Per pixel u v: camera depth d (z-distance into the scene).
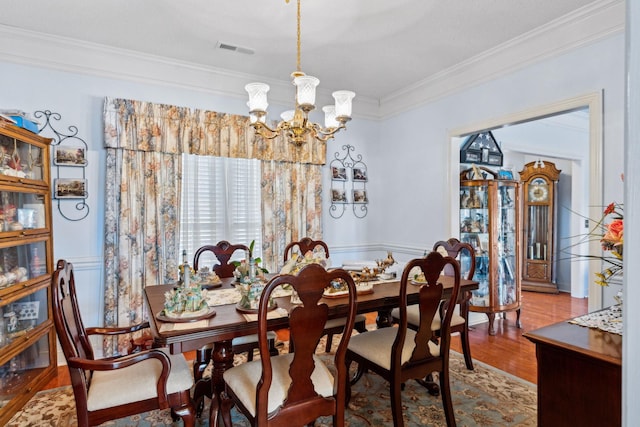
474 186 3.70
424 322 1.89
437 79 3.69
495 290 3.55
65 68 2.97
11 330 2.30
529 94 2.94
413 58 3.29
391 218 4.44
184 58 3.27
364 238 4.53
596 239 2.50
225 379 1.75
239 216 3.71
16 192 2.30
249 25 2.70
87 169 3.05
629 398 0.44
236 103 3.70
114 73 3.14
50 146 2.89
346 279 1.56
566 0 2.40
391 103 4.35
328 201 4.27
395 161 4.36
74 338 1.61
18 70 2.83
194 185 3.49
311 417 1.57
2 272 2.21
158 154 3.25
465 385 2.48
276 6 2.44
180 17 2.58
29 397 2.33
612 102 2.44
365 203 4.52
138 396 1.58
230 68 3.51
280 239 3.84
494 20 2.65
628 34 0.43
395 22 2.67
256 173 3.80
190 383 1.69
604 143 2.48
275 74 3.66
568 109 2.70
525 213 5.61
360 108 4.42
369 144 4.55
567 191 5.55
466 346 2.70
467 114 3.46
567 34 2.66
